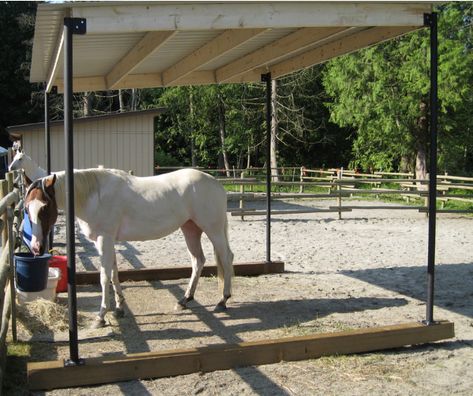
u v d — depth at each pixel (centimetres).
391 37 475
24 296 534
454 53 1800
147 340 466
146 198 505
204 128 3142
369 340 446
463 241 1045
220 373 401
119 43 486
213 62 646
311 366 417
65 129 359
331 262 829
